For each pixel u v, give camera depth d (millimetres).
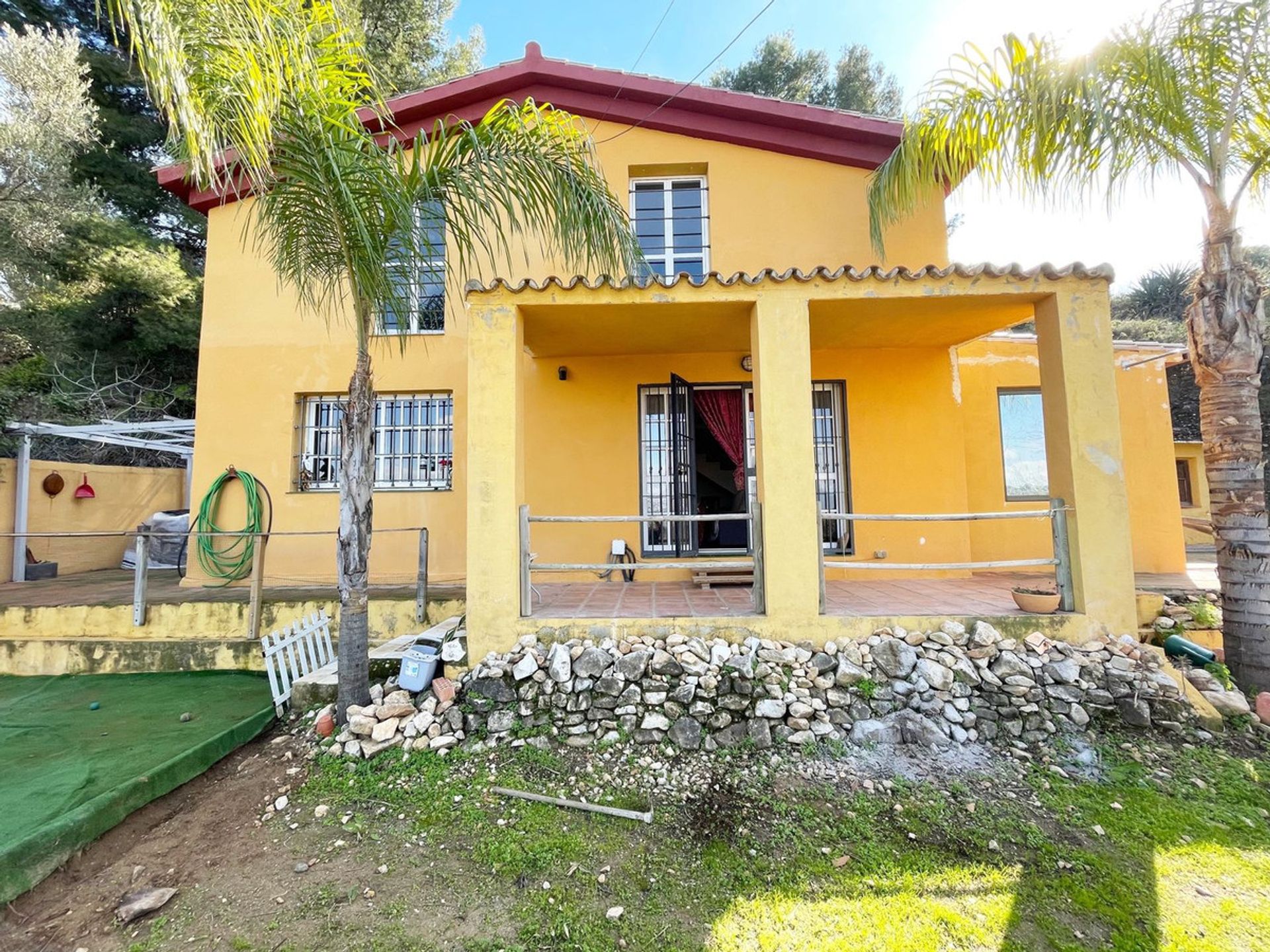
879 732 4117
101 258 13203
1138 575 7391
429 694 4574
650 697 4258
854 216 7758
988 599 5551
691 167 8039
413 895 2885
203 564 7758
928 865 3045
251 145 3502
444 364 7934
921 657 4445
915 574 7195
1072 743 4059
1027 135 4891
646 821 3430
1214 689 4457
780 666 4430
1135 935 2590
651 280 4875
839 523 7301
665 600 5645
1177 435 18344
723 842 3262
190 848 3305
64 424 12000
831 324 5938
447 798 3684
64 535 6293
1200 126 4637
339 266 4695
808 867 3049
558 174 4590
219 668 6238
